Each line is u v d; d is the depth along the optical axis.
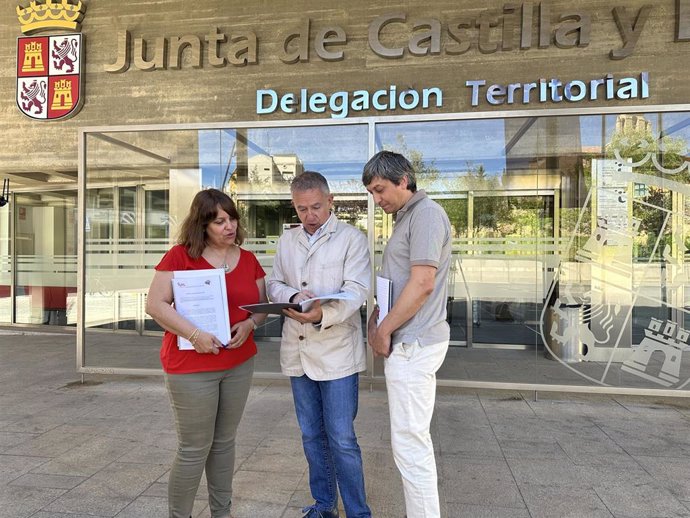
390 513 2.53
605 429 3.77
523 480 2.90
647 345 4.81
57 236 8.42
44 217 8.44
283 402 4.43
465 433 3.68
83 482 2.86
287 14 5.23
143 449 3.35
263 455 3.26
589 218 5.04
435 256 1.99
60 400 4.49
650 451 3.34
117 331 5.95
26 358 6.25
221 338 2.10
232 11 5.32
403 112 5.07
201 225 2.17
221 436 2.30
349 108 5.16
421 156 5.21
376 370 4.98
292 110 5.25
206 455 2.20
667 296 4.80
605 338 4.93
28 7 5.63
